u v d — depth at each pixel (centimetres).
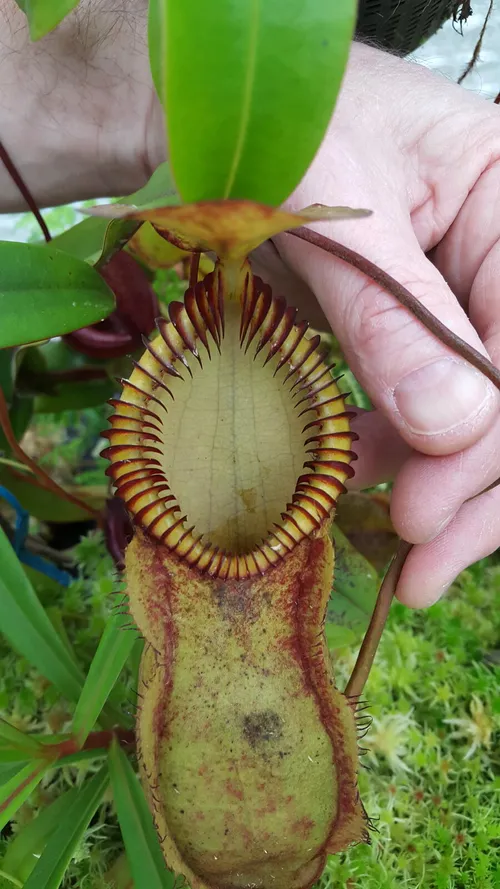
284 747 11
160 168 11
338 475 11
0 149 15
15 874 12
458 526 15
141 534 11
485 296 15
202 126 7
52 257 12
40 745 12
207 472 12
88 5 15
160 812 11
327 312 13
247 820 11
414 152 14
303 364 11
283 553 11
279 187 7
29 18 11
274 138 7
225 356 11
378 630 13
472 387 11
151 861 12
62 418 26
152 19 8
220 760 11
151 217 7
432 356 11
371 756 17
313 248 12
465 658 19
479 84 24
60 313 12
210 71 6
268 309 10
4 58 16
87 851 15
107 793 16
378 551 21
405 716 17
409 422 12
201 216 7
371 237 12
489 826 16
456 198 15
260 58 6
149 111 16
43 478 17
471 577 21
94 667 13
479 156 14
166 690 11
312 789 11
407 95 14
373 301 12
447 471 13
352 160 13
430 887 15
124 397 10
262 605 11
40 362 19
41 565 20
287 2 6
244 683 11
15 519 23
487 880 15
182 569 11
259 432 11
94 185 19
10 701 17
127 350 18
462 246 15
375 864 15
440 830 16
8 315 11
